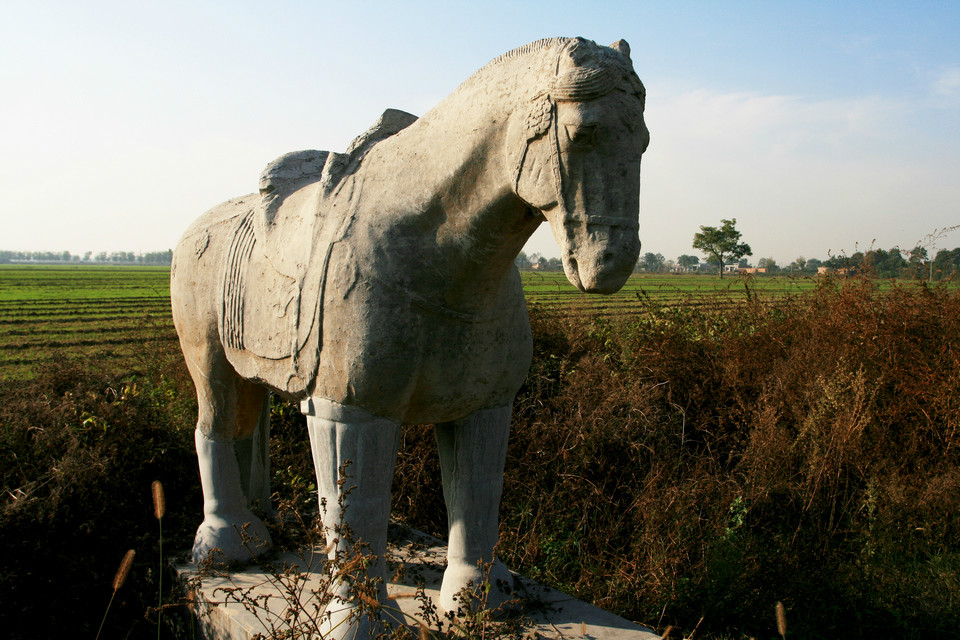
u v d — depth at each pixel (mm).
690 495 3510
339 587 2018
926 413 4047
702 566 3084
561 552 3318
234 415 2689
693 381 4809
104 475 3252
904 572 3234
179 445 3777
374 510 1938
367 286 1795
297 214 2141
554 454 3949
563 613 2312
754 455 3809
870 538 3332
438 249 1768
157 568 2826
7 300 27422
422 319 1808
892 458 4035
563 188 1473
